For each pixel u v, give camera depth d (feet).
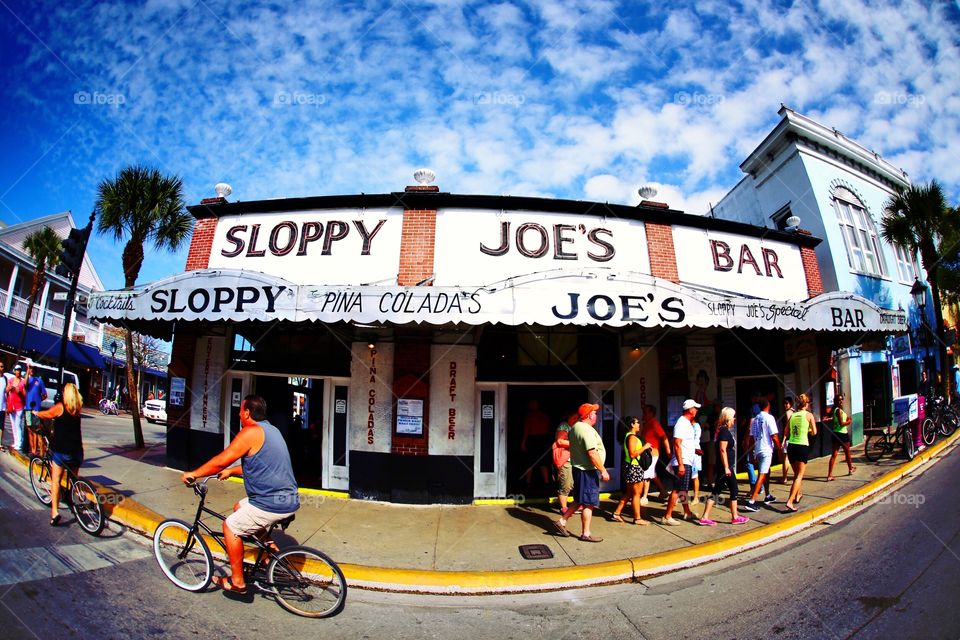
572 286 21.52
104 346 104.32
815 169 48.78
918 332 56.54
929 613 13.78
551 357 28.48
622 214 31.14
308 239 29.22
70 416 19.70
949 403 51.70
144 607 13.67
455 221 28.81
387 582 16.70
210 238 30.42
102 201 41.86
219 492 25.55
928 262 50.52
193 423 30.58
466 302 20.75
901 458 37.09
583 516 20.49
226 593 14.90
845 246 48.08
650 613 14.84
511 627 14.08
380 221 29.01
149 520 20.11
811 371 38.78
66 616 12.78
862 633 12.89
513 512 24.62
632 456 23.02
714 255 33.42
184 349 31.42
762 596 15.61
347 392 27.66
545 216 29.73
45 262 74.38
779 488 29.17
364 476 26.43
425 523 22.62
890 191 56.54
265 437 13.94
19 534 18.20
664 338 30.55
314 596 14.40
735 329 30.66
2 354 68.03
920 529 21.12
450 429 26.45
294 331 28.96
